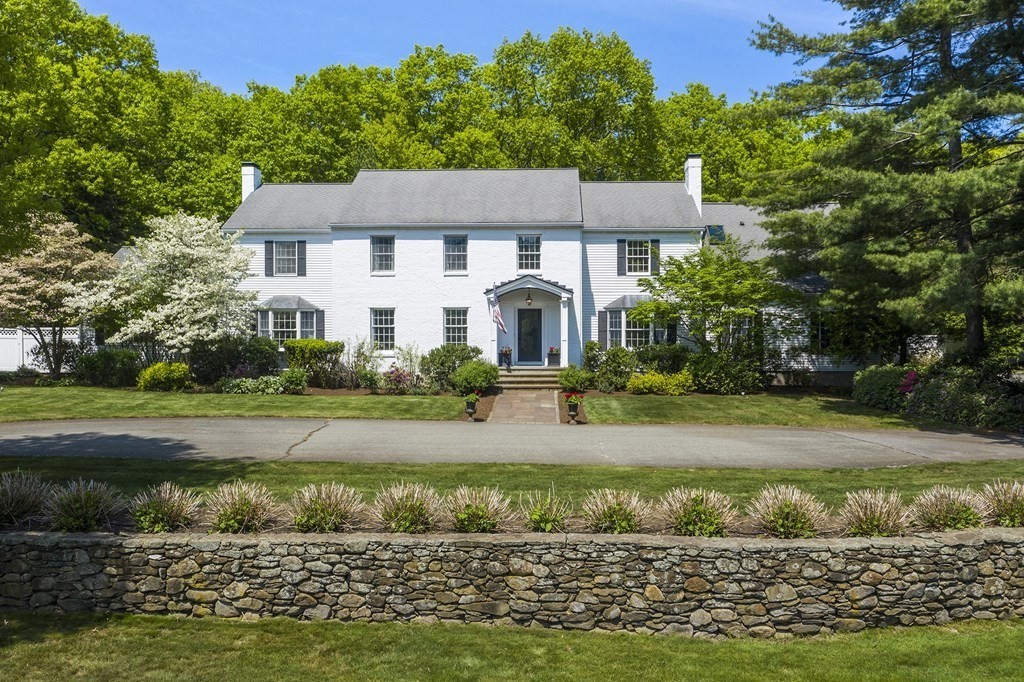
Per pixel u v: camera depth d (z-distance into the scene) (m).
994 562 8.78
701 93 44.53
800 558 8.45
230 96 48.66
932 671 7.48
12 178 12.21
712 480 12.80
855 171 19.39
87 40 35.81
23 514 9.31
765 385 28.12
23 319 26.67
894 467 14.29
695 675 7.40
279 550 8.48
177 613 8.49
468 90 42.47
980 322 21.81
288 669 7.33
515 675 7.33
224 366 27.28
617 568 8.42
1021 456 15.39
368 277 29.50
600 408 22.52
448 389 26.72
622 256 29.78
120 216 38.41
